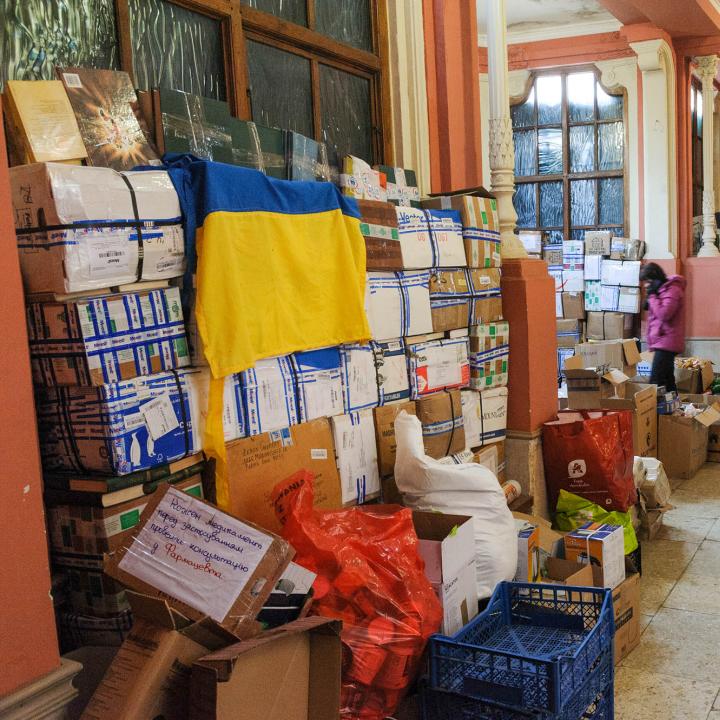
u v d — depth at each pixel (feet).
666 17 26.61
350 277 9.21
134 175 7.04
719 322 30.07
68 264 6.41
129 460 6.82
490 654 7.05
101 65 8.56
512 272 13.25
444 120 13.92
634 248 28.89
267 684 5.69
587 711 7.79
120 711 5.32
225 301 7.59
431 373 11.08
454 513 9.23
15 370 5.44
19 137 6.86
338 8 12.16
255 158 9.09
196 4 9.54
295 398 8.70
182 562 5.98
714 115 38.32
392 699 7.16
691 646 10.46
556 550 10.84
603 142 30.60
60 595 7.05
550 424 13.20
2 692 5.31
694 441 18.83
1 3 7.57
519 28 29.94
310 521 7.40
